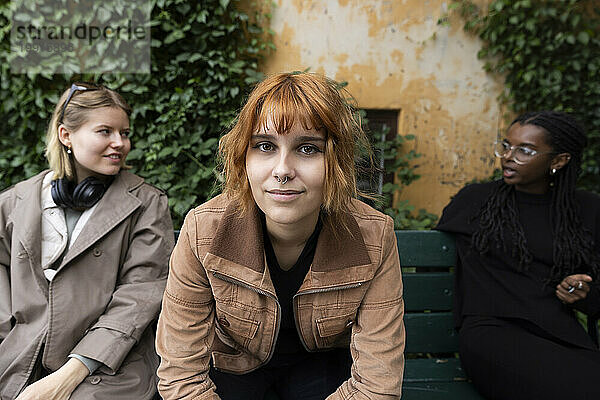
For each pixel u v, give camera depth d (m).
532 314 1.72
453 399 1.64
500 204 1.84
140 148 2.76
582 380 1.45
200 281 1.28
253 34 2.83
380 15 2.89
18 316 1.51
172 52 2.77
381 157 2.90
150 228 1.62
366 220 1.32
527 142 1.75
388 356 1.28
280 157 1.08
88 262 1.55
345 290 1.29
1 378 1.45
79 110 1.53
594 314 1.75
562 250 1.75
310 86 1.07
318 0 2.84
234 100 2.82
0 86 2.67
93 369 1.43
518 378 1.55
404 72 2.96
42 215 1.57
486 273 1.83
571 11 2.88
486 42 2.97
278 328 1.33
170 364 1.26
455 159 3.07
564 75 2.98
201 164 2.76
